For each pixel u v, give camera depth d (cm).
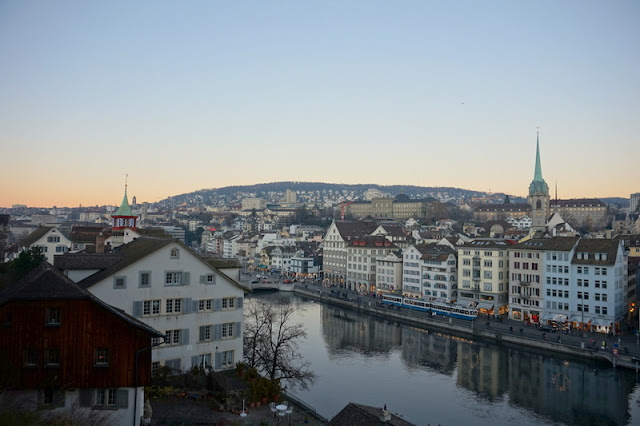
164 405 5288
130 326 4425
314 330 13138
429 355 10812
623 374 9331
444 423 7331
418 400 8225
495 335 11825
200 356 6347
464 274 15350
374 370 9781
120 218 14250
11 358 4194
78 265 6319
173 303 6206
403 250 18275
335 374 9506
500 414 7656
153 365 6000
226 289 6575
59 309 4316
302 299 18725
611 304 11706
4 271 10762
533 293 13300
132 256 6275
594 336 11412
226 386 5547
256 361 8000
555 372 9538
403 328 13562
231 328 6619
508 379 9225
